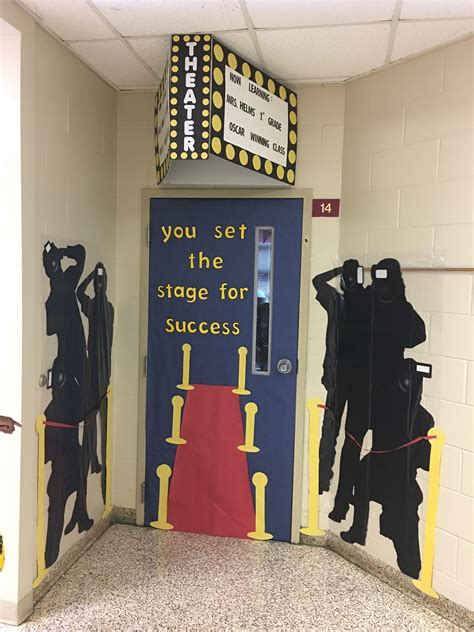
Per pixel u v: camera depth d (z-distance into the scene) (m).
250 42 2.22
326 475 2.86
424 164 2.35
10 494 2.15
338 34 2.14
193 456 2.98
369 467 2.63
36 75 2.14
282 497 2.91
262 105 2.48
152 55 2.43
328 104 2.76
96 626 2.18
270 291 2.86
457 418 2.25
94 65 2.58
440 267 2.30
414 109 2.39
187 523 3.00
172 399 2.99
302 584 2.51
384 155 2.53
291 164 2.75
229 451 2.94
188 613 2.27
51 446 2.38
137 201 2.97
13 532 2.16
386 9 1.94
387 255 2.52
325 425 2.85
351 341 2.71
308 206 2.79
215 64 2.16
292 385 2.87
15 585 2.16
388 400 2.53
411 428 2.43
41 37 2.17
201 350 2.95
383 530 2.55
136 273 3.00
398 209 2.47
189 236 2.92
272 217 2.84
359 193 2.66
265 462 2.91
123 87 2.89
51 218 2.31
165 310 2.97
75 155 2.51
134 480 3.07
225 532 2.97
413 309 2.41
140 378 3.02
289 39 2.19
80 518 2.70
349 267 2.72
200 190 2.89
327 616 2.28
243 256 2.88
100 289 2.83
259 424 2.91
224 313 2.91
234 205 2.87
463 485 2.23
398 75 2.45
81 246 2.60
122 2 1.93
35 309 2.20
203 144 2.13
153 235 2.96
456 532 2.25
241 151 2.33
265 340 2.88
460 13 1.97
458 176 2.22
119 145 2.97
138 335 3.02
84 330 2.67
